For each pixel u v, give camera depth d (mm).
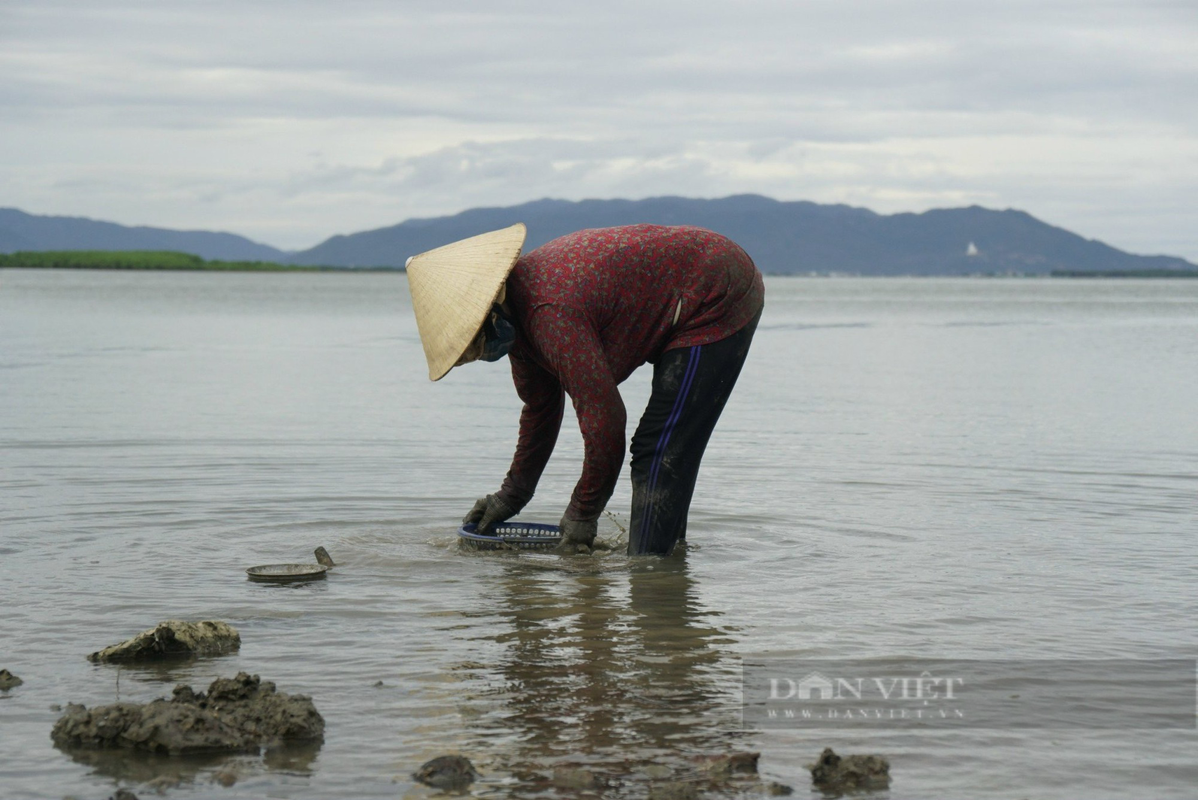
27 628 6875
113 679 6008
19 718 5492
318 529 9711
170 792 4762
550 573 8375
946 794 4812
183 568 8352
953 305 93562
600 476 8680
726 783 4875
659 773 4969
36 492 11242
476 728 5422
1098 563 8648
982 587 7957
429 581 8117
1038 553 8984
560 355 8398
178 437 15305
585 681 6051
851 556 8914
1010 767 5074
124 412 18188
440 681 6035
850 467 13133
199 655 6414
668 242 8703
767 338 43906
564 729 5422
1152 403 20484
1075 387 23641
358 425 16828
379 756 5113
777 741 5324
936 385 24188
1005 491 11680
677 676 6152
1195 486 11977
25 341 36562
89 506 10578
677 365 8703
